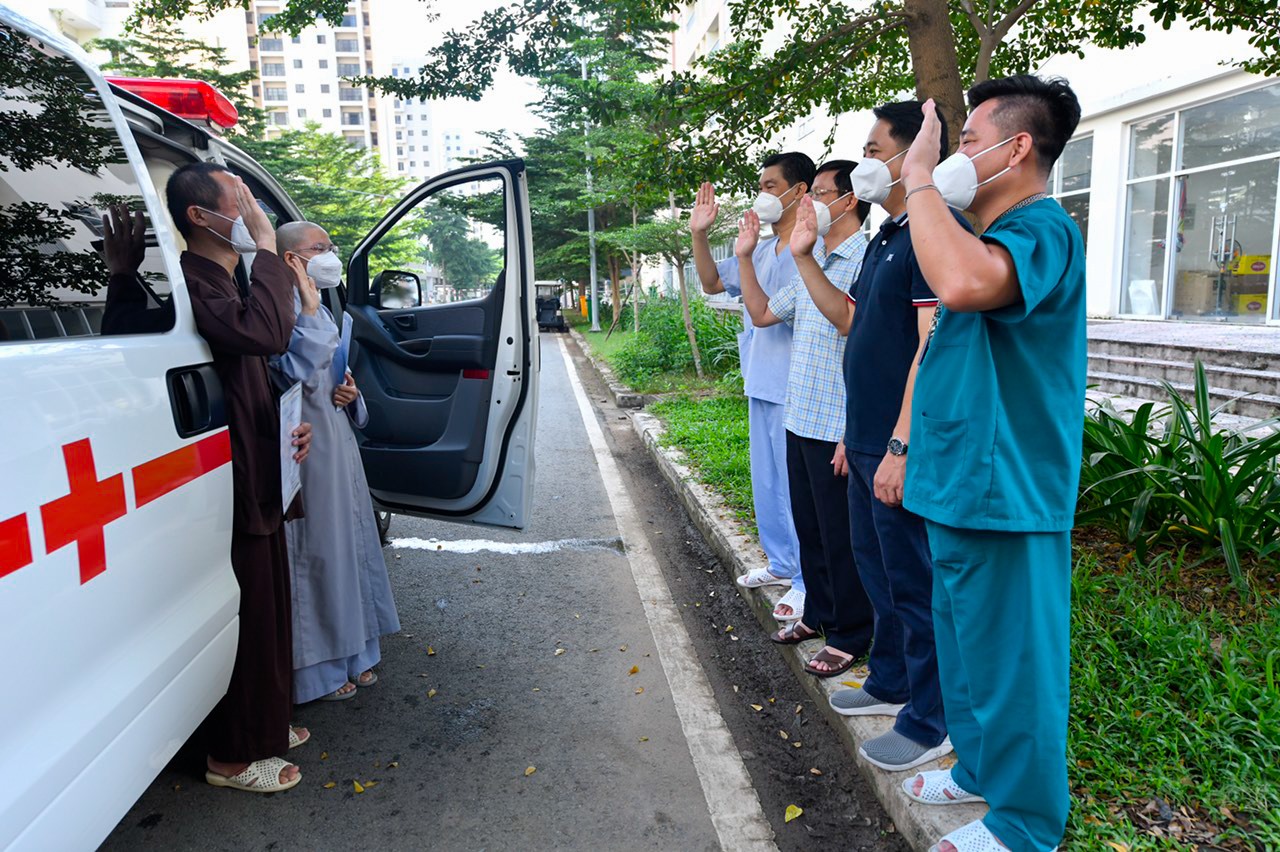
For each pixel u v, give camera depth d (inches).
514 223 135.9
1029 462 68.5
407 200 153.2
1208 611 118.3
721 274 147.3
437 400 151.9
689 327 420.5
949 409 70.5
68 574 59.1
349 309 160.4
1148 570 127.4
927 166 65.9
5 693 52.9
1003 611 70.1
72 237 69.8
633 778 101.4
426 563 176.2
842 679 114.1
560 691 123.0
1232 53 360.8
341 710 117.3
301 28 187.8
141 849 87.5
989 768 74.1
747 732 113.4
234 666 92.0
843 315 102.3
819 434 108.6
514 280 136.7
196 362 80.9
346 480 111.8
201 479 79.4
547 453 285.3
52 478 57.8
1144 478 138.2
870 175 86.4
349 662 118.6
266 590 92.2
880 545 91.2
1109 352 325.4
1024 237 62.8
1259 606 117.5
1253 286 370.0
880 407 91.8
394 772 102.3
